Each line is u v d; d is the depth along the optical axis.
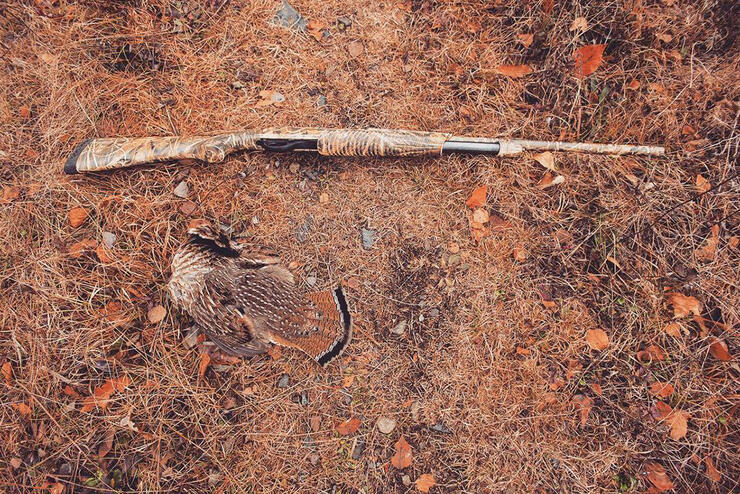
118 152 1.11
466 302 1.17
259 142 1.13
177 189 1.14
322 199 1.18
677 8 1.16
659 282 1.14
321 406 1.13
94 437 1.06
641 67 1.17
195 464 1.08
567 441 1.13
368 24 1.20
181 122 1.17
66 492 1.04
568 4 1.14
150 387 1.08
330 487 1.11
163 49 1.17
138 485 1.06
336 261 1.18
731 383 1.10
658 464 1.10
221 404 1.11
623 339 1.14
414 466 1.12
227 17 1.18
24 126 1.13
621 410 1.12
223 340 1.05
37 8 1.14
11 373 1.06
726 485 1.08
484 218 1.17
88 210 1.11
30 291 1.08
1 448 1.04
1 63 1.13
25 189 1.11
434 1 1.20
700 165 1.16
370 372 1.15
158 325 1.10
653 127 1.17
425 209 1.19
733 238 1.13
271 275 1.09
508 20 1.19
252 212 1.17
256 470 1.10
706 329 1.11
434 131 1.19
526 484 1.12
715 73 1.16
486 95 1.20
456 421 1.14
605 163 1.17
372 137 1.12
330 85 1.20
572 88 1.16
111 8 1.15
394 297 1.17
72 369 1.07
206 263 1.03
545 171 1.17
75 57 1.15
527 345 1.15
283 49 1.19
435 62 1.20
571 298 1.16
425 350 1.15
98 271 1.10
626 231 1.15
